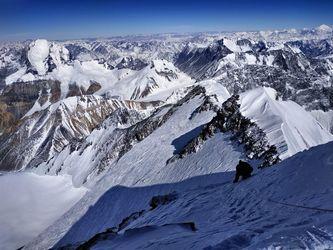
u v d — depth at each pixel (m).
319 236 14.57
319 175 27.34
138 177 118.44
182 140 127.38
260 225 21.91
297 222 19.84
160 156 123.56
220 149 91.00
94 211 117.06
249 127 87.69
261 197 29.59
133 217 52.44
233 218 27.58
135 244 24.61
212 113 133.12
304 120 109.94
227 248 16.95
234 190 35.75
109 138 185.00
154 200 51.78
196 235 23.42
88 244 30.81
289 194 27.23
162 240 23.44
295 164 32.22
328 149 30.89
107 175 142.75
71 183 179.62
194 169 91.19
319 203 22.67
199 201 38.19
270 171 34.91
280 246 14.39
